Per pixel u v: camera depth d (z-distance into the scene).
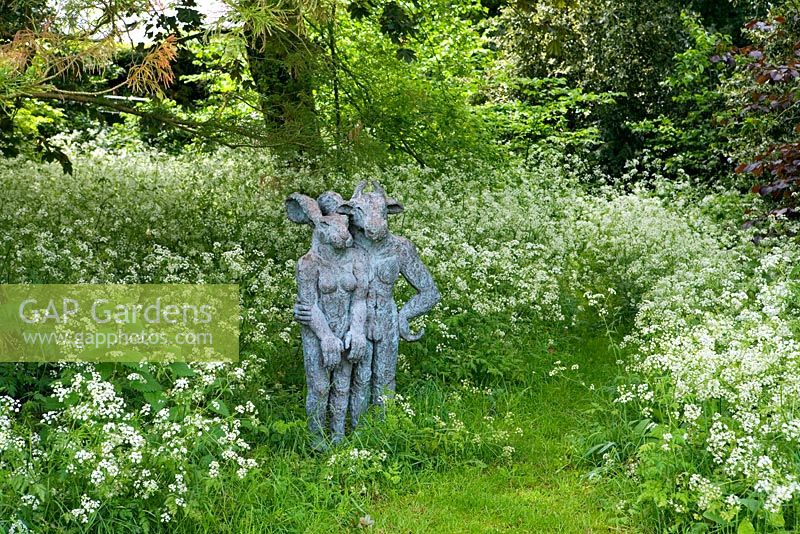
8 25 6.30
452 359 7.47
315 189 9.69
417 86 11.99
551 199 11.32
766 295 6.48
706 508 4.70
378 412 6.11
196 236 8.98
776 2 14.30
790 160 9.09
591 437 6.18
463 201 10.12
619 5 18.12
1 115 8.44
